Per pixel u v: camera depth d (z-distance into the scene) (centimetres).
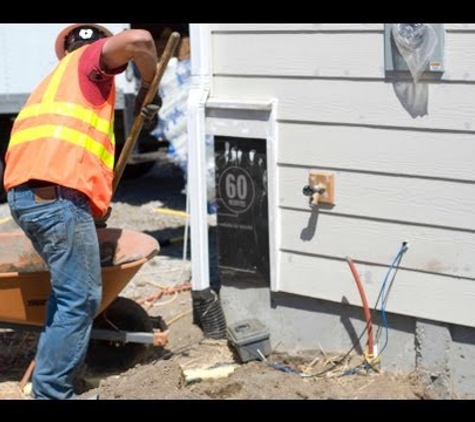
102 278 473
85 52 455
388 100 472
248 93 511
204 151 527
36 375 466
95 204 455
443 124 461
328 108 488
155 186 911
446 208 466
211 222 740
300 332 517
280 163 506
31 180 448
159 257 684
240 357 512
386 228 482
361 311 497
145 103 461
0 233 511
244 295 531
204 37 516
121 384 472
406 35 459
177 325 563
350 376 491
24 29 811
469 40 451
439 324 476
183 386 479
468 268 464
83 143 449
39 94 459
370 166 481
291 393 472
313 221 501
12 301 477
